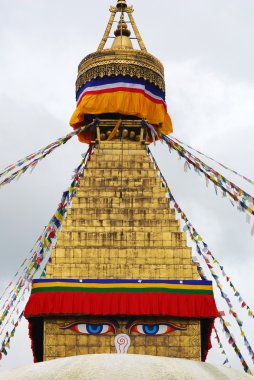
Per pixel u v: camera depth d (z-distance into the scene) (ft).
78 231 122.21
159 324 114.83
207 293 115.24
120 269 119.24
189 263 119.85
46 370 83.30
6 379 83.46
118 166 131.23
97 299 114.21
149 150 137.08
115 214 124.36
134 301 114.11
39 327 119.24
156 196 126.52
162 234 122.11
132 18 147.54
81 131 134.21
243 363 124.16
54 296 114.21
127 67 136.67
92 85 136.26
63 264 119.34
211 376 83.76
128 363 83.35
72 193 129.08
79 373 81.56
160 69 140.46
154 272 119.24
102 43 143.33
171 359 86.74
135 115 134.82
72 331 114.52
